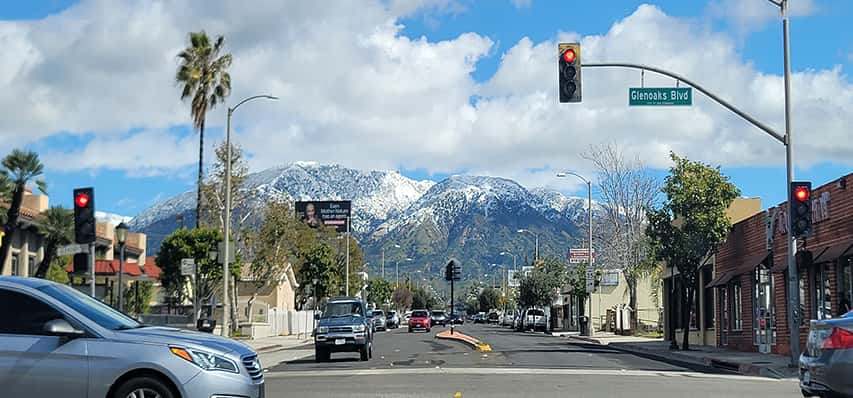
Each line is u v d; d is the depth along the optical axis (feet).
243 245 195.42
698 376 78.38
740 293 128.98
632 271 208.33
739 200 136.98
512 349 126.62
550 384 66.59
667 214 125.39
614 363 94.38
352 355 116.67
